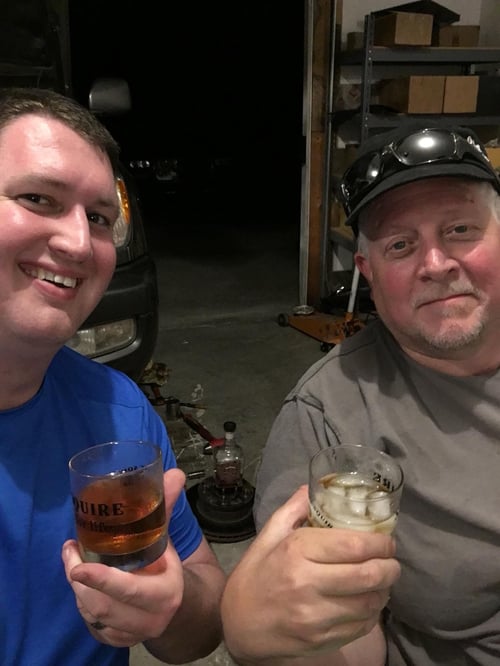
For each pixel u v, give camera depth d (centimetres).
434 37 223
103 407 59
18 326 47
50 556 52
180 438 158
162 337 230
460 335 57
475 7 249
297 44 411
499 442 59
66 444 55
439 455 59
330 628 40
